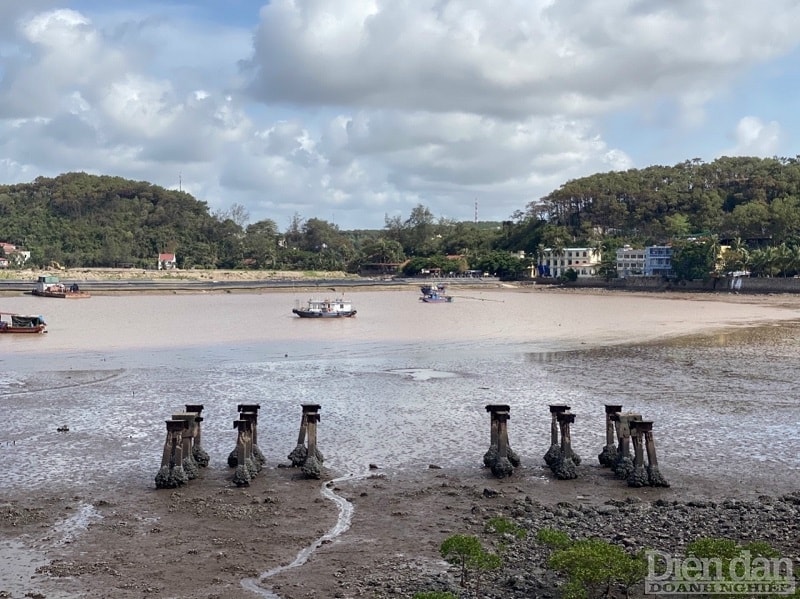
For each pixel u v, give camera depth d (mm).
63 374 58562
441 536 25391
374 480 31766
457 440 38312
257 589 21172
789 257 187500
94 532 25703
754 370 60344
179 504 28734
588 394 50375
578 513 27406
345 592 20891
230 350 75500
